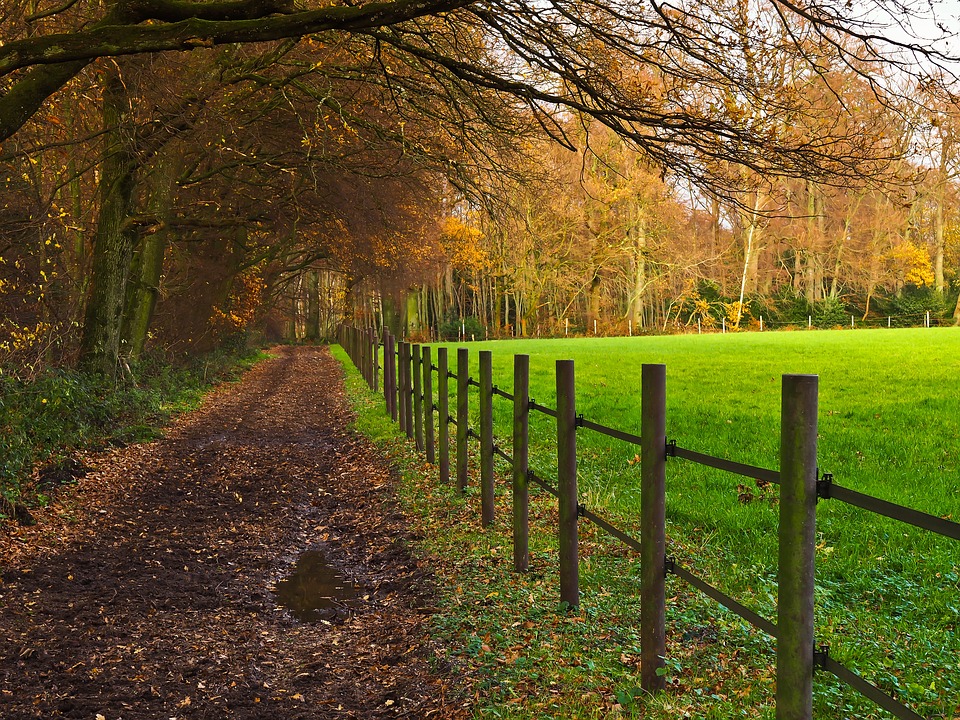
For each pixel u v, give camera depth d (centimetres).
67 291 1550
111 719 405
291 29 780
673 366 2286
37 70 887
